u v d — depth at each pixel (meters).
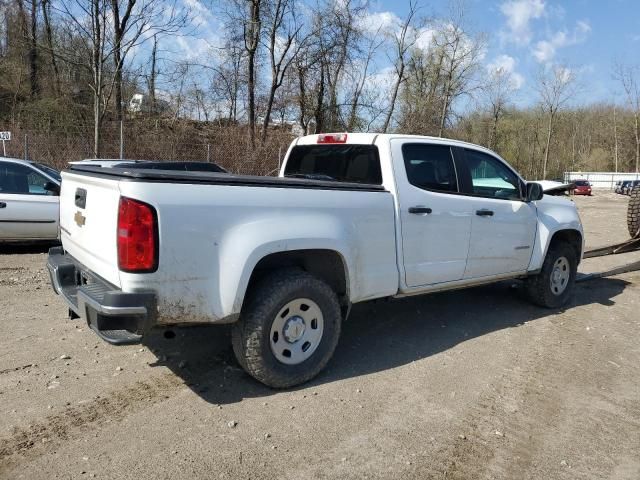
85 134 15.55
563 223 6.11
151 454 2.98
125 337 3.22
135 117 19.86
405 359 4.53
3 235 7.96
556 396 3.95
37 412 3.37
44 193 8.26
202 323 3.40
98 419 3.32
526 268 5.80
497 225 5.30
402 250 4.46
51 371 3.96
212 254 3.34
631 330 5.60
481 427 3.46
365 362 4.43
